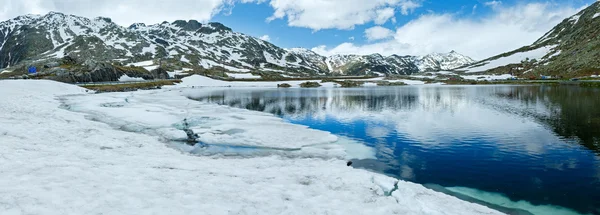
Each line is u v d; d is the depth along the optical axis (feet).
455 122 110.93
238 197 34.73
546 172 56.03
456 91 290.97
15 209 25.38
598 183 50.16
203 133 84.99
